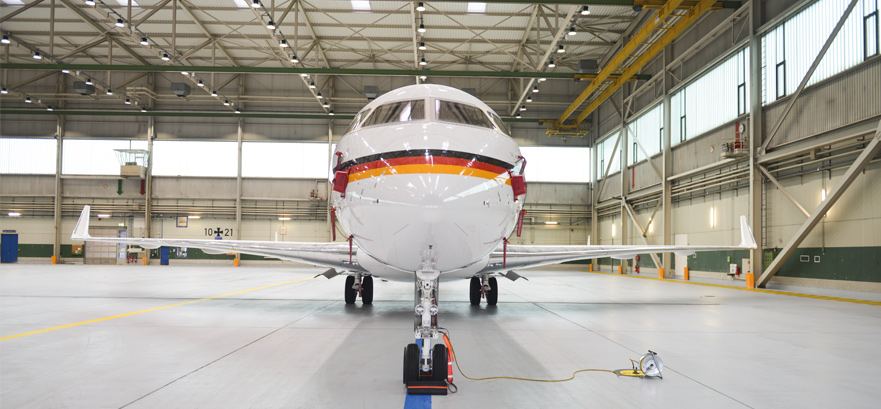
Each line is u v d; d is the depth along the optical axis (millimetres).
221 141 34531
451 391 4375
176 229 34781
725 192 19484
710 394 4324
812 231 14969
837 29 13836
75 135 34594
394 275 8180
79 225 9562
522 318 9180
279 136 34469
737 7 17625
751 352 6137
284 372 5020
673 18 19969
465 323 8523
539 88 33656
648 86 25922
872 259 12891
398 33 27062
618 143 29891
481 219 4363
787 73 15977
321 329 7723
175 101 34406
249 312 9836
